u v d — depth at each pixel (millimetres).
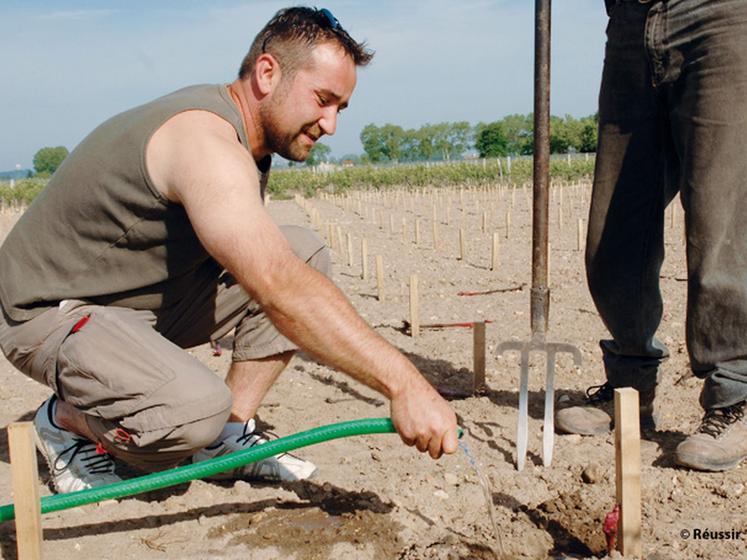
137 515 2768
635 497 2340
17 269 2650
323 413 3938
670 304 6461
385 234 14875
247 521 2742
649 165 3295
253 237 2125
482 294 7434
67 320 2623
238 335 3143
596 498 2887
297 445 2457
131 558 2500
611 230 3373
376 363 2133
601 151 3389
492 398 4035
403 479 3061
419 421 2125
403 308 6879
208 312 3090
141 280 2686
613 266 3385
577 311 6344
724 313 2982
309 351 2176
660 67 3096
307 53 2418
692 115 3000
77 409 2725
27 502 2188
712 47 2895
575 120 62500
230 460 2471
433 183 38875
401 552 2541
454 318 6316
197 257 2727
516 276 8555
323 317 2121
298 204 27172
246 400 3129
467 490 2934
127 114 2576
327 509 2838
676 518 2719
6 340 2697
